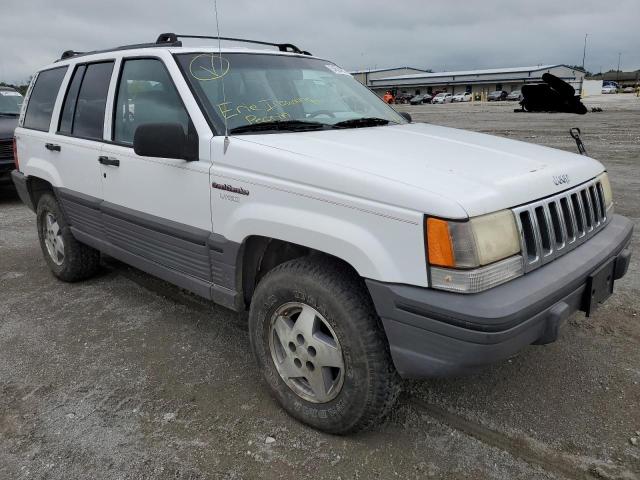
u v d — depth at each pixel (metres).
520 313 2.16
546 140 14.64
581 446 2.67
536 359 3.47
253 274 3.10
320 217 2.53
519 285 2.29
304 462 2.61
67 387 3.27
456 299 2.17
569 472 2.51
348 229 2.43
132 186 3.63
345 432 2.73
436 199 2.21
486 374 3.32
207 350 3.70
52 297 4.67
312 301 2.62
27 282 5.07
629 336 3.72
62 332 4.00
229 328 4.02
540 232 2.49
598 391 3.11
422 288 2.25
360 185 2.39
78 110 4.35
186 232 3.24
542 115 26.41
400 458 2.62
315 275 2.60
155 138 2.96
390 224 2.31
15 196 9.55
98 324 4.12
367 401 2.54
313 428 2.84
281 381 2.90
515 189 2.42
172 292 4.72
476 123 22.09
